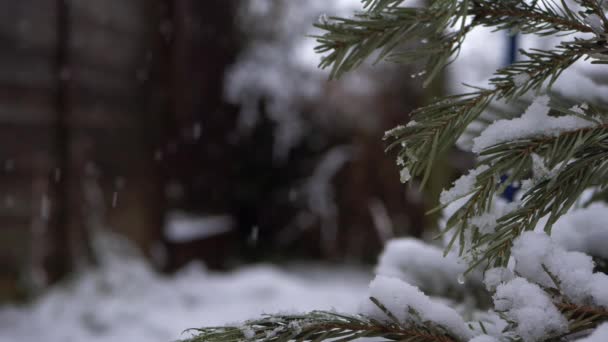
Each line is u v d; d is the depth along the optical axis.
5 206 4.43
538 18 0.66
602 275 0.61
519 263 0.63
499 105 0.80
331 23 0.67
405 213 9.59
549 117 0.63
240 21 10.12
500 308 0.61
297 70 10.06
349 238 10.00
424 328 0.65
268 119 10.18
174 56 6.92
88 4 5.34
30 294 4.51
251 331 0.64
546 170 0.59
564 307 0.61
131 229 6.12
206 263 7.91
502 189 0.61
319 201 9.99
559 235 0.79
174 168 7.56
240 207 10.30
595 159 0.62
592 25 0.66
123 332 4.33
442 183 4.26
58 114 4.97
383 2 0.63
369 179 9.85
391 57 0.66
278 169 10.28
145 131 6.51
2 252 4.39
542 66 0.66
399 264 1.00
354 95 9.88
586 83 0.79
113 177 5.81
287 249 10.25
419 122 0.65
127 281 5.15
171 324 4.51
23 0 4.57
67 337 4.11
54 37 4.94
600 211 0.80
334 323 0.65
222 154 10.12
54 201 4.91
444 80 5.72
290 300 5.30
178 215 8.94
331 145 10.24
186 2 8.87
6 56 4.44
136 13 6.31
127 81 6.14
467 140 0.81
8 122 4.46
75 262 5.04
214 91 9.95
